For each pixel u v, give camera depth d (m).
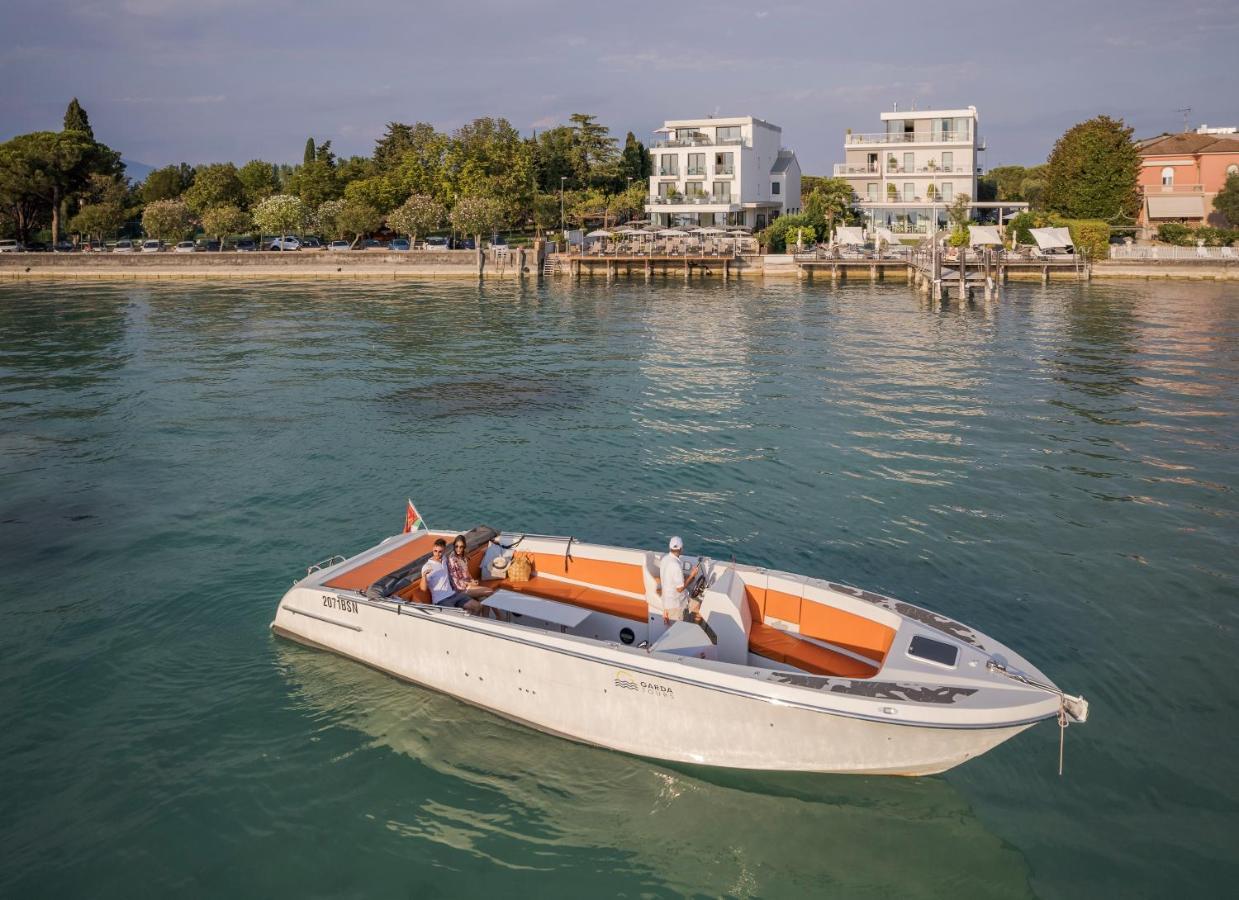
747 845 8.44
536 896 7.86
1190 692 10.70
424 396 28.62
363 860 8.27
